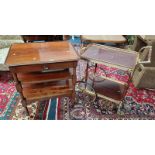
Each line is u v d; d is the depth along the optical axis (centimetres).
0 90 228
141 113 199
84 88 217
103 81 229
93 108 204
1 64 231
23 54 161
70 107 204
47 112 196
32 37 243
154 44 219
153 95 229
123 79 260
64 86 184
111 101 208
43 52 167
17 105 204
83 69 283
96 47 204
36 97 177
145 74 216
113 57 180
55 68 157
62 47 179
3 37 270
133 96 226
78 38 384
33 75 169
